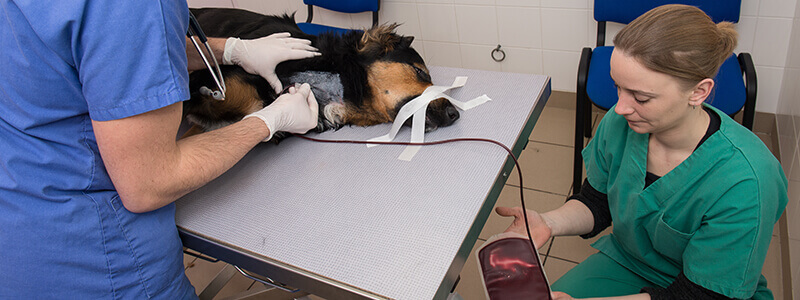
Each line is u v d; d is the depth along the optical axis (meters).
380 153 1.43
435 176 1.30
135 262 1.17
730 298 1.17
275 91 1.55
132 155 1.02
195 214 1.31
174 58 1.02
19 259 1.09
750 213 1.07
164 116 1.04
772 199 1.08
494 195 1.28
